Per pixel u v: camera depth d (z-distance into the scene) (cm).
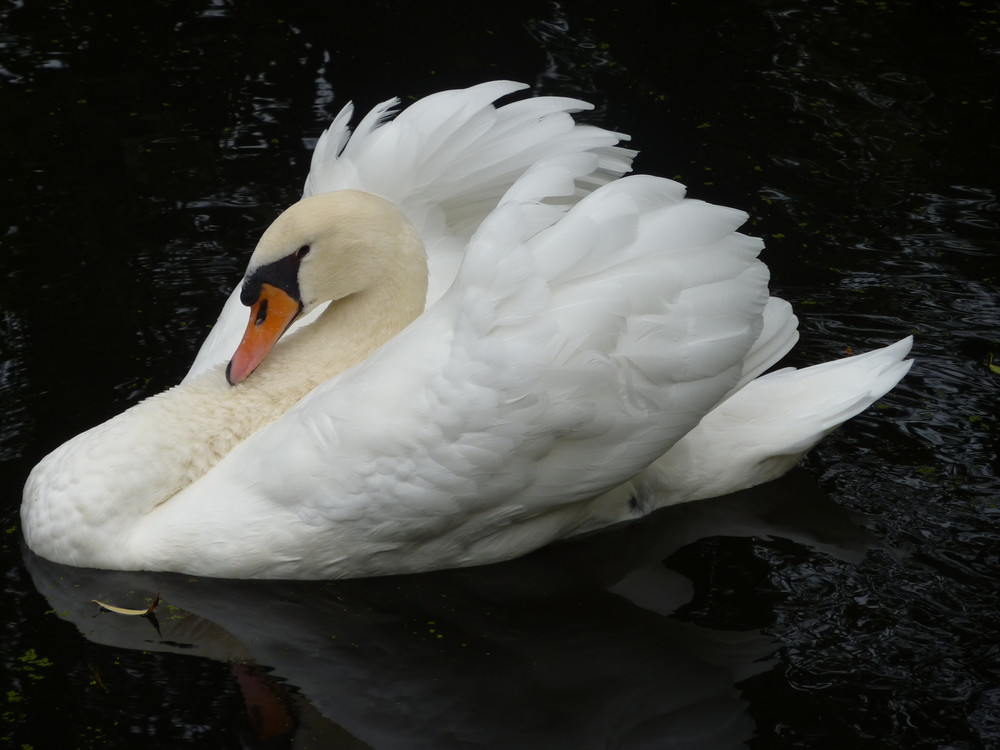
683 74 1678
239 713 822
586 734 808
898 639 886
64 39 1756
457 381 902
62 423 1102
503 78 1661
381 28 1795
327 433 927
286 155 1527
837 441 1107
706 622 913
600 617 927
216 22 1808
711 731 806
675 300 926
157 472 975
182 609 930
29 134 1554
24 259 1338
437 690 852
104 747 786
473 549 981
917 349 1216
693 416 957
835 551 980
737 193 1445
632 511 1034
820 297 1288
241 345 991
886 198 1445
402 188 1079
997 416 1129
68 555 970
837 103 1617
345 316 1023
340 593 959
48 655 870
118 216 1415
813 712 820
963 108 1603
